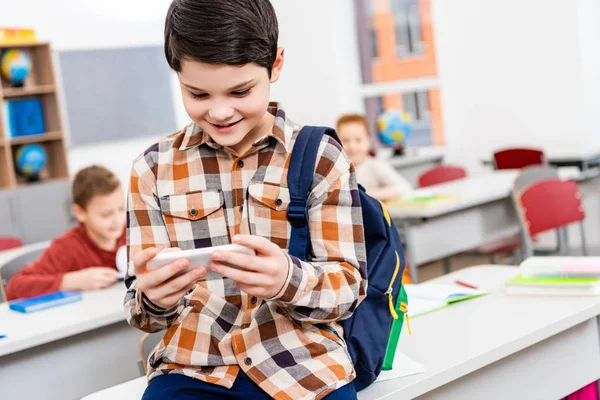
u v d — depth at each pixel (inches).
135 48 261.7
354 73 249.3
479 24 226.5
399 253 58.5
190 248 50.7
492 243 160.6
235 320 50.4
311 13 243.1
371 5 249.8
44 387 80.7
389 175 164.4
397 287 57.2
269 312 49.7
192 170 51.0
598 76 213.3
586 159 195.3
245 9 44.1
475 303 73.9
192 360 49.7
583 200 201.9
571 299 72.1
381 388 54.3
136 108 262.1
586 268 74.4
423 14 241.1
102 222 104.2
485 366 62.1
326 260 49.2
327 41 242.2
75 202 105.3
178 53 44.0
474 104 231.9
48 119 244.2
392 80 250.8
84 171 105.7
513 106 223.5
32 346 78.8
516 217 162.1
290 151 50.1
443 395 59.0
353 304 48.6
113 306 86.1
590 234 202.4
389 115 240.1
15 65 232.2
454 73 234.8
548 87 215.3
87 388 83.9
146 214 51.5
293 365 48.3
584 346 70.9
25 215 230.2
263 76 45.7
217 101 44.9
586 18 209.2
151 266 43.6
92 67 253.3
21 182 241.6
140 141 264.5
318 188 49.5
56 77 246.4
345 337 52.1
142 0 262.4
